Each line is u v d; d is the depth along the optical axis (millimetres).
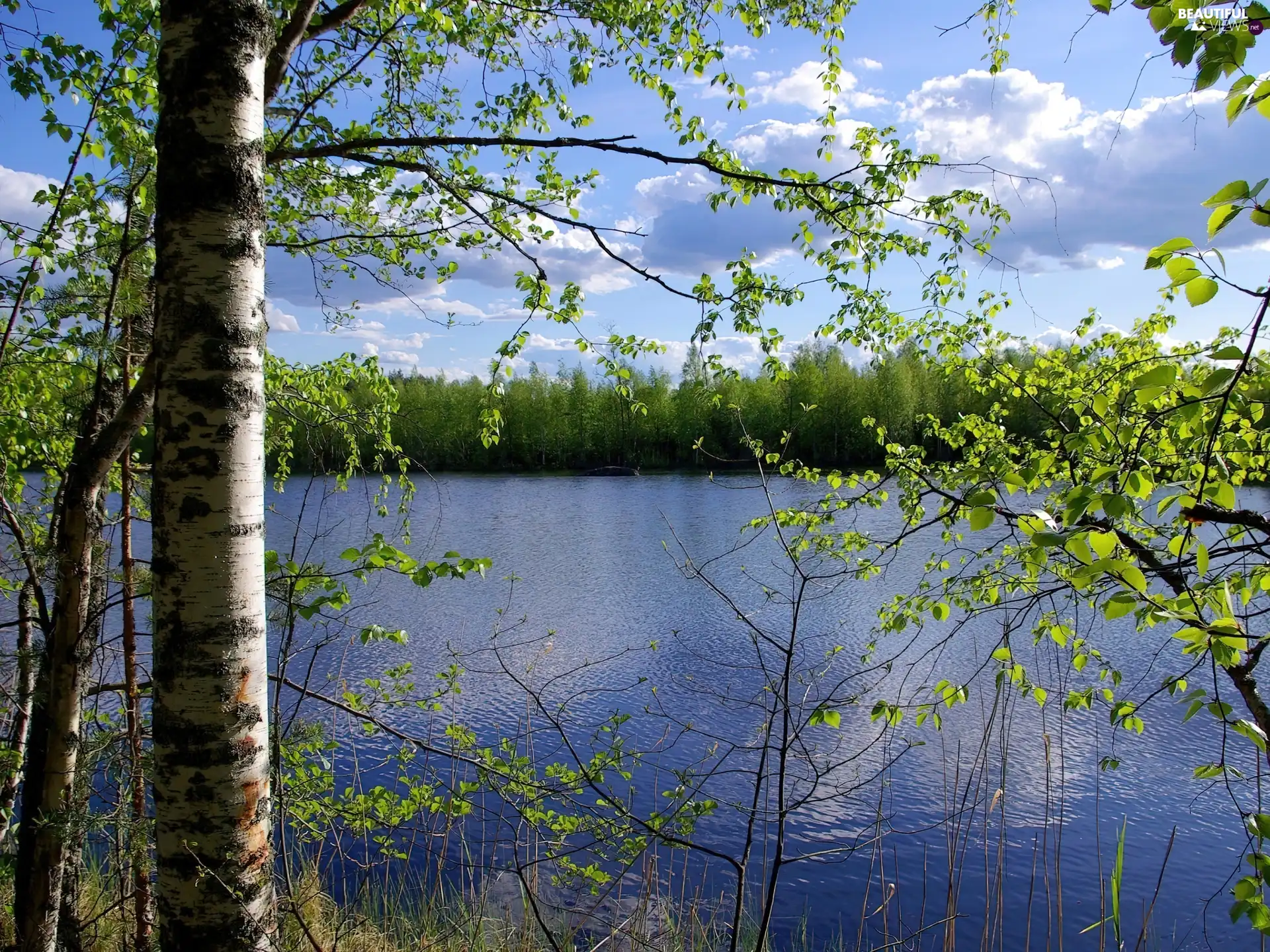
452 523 33000
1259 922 2297
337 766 9164
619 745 4594
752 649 14875
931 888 7820
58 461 4543
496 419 4383
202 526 2295
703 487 46625
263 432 2455
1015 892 7832
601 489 46594
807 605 18125
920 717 4355
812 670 4844
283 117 4434
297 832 4820
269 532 18344
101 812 3758
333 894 6402
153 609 2365
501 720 11242
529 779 4457
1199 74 1797
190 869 2328
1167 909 7523
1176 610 2234
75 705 3727
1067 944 7078
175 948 2340
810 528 6004
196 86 2289
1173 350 5164
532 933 5480
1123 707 3955
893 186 4219
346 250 5320
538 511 37094
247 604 2369
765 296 4203
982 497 2471
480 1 4418
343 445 6074
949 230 4496
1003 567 5402
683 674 13453
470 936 5676
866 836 8562
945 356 6312
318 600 3625
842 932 7043
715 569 22953
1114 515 2168
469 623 17578
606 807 4617
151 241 3896
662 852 7980
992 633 15070
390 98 5016
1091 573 2133
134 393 3611
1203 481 2193
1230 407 3291
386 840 4906
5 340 3887
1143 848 8461
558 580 22250
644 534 29234
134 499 4789
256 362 2402
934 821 8898
